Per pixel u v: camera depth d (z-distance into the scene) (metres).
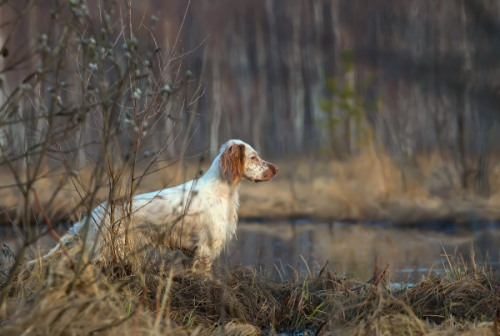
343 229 20.22
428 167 29.09
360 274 12.08
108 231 8.96
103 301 6.35
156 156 9.22
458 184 26.81
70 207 11.70
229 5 49.91
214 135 36.56
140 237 9.78
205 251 10.27
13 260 9.34
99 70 7.24
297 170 34.91
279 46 52.94
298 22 51.22
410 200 23.89
